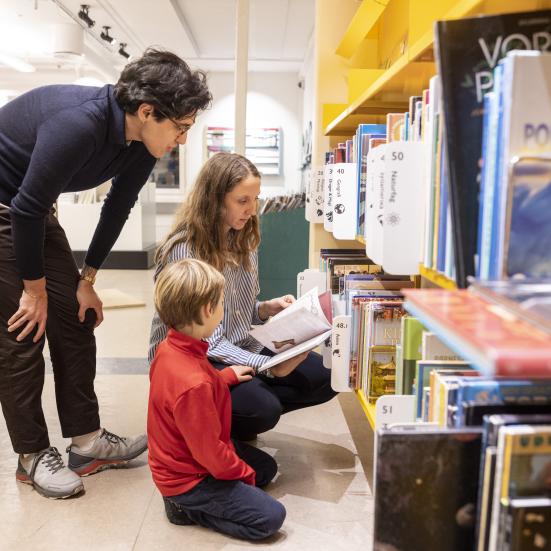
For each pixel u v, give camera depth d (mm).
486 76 899
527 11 919
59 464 2031
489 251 875
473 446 862
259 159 10352
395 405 1488
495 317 688
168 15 6758
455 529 880
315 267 3164
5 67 9719
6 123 1862
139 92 1751
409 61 1309
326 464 2225
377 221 1490
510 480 780
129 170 2119
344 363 1918
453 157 910
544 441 777
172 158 10359
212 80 10219
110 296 5602
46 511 1896
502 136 833
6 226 1876
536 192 818
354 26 2662
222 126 10312
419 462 864
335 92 3168
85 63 8078
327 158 3006
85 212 7984
